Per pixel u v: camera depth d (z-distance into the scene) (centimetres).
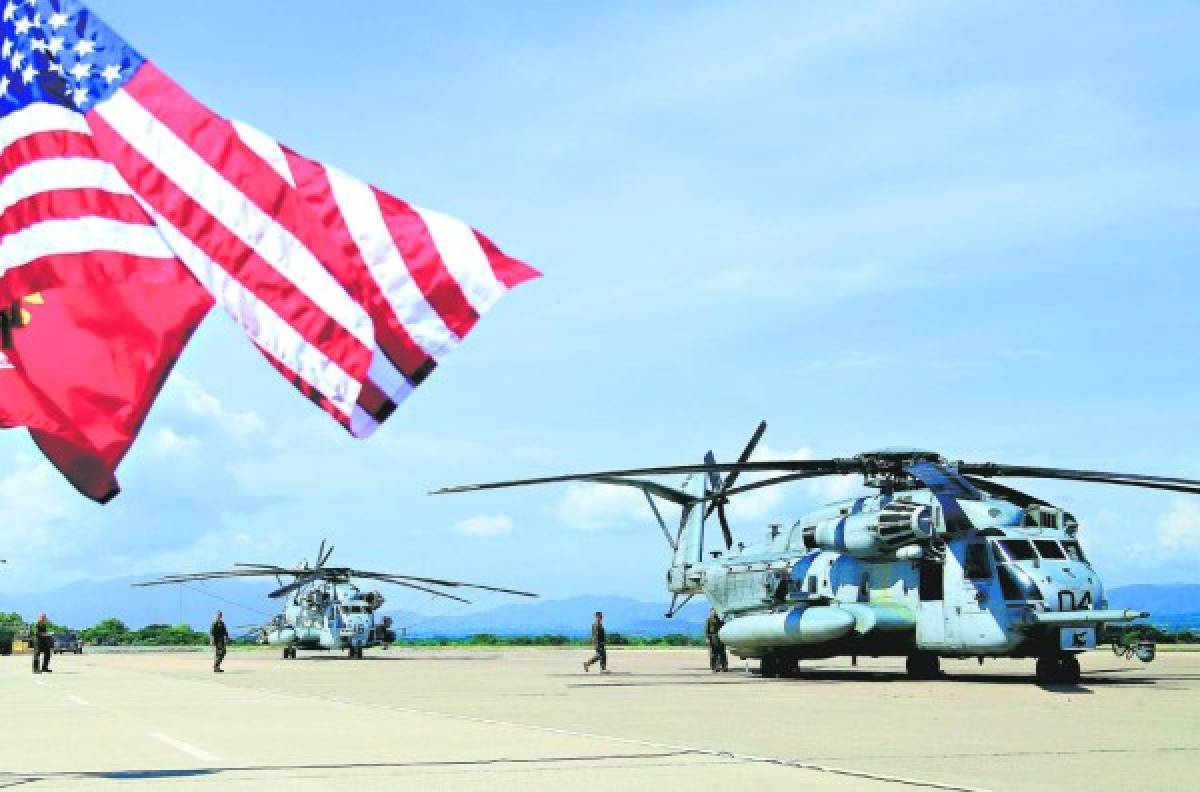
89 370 769
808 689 2344
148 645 12094
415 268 704
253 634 6028
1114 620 2264
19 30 737
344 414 700
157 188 703
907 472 2525
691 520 3475
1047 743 1288
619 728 1516
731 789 941
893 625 2578
